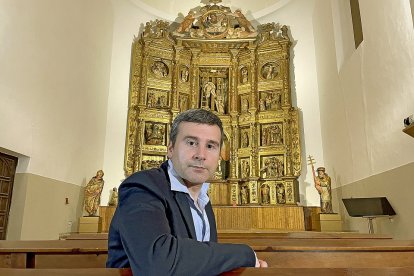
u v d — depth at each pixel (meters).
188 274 0.96
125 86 8.87
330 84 7.70
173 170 1.48
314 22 9.03
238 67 9.63
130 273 1.07
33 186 5.23
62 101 6.16
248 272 1.07
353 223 6.38
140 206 1.12
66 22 6.33
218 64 9.66
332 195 7.56
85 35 7.21
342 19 7.20
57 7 5.98
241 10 10.35
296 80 9.11
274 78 9.16
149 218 1.08
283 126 8.69
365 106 5.68
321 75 8.44
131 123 8.53
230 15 9.84
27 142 5.05
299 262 1.98
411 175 4.21
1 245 2.13
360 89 5.89
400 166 4.49
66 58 6.31
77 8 6.83
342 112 6.88
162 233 1.04
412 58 4.12
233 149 8.91
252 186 8.41
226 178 8.87
